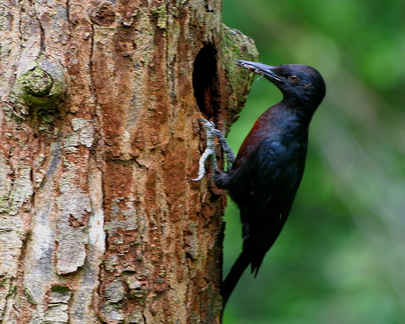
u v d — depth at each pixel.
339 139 18.44
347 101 18.70
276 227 10.20
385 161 18.58
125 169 7.69
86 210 7.47
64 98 7.43
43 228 7.38
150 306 7.77
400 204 17.94
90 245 7.47
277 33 17.98
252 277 18.28
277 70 10.30
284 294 17.73
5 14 7.39
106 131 7.61
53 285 7.33
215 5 8.70
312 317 16.42
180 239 8.15
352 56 18.09
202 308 8.45
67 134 7.47
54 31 7.41
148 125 7.83
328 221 18.58
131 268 7.62
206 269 8.55
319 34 17.89
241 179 9.73
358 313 16.20
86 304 7.41
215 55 8.93
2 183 7.38
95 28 7.55
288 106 10.31
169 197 8.02
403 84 18.61
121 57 7.67
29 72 7.14
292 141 10.20
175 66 8.05
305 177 17.97
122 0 7.64
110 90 7.62
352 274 16.95
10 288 7.32
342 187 18.05
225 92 9.52
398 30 17.89
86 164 7.51
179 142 8.12
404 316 16.16
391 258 17.19
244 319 17.09
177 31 8.03
